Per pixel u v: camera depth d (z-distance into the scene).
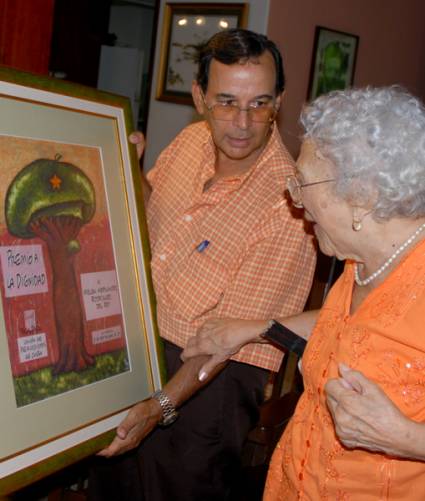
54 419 1.35
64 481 2.11
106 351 1.50
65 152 1.41
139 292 1.59
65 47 5.63
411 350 1.15
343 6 4.75
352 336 1.21
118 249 1.54
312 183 1.18
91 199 1.47
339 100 1.17
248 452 2.49
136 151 1.60
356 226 1.17
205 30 4.37
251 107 1.63
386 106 1.13
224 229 1.71
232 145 1.66
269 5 4.18
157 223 1.86
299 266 1.68
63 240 1.40
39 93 1.34
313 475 1.29
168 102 4.58
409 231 1.17
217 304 1.71
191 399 1.79
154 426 1.62
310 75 4.63
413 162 1.09
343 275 1.35
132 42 7.84
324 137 1.14
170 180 1.88
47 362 1.34
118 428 1.51
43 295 1.35
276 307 1.68
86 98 1.46
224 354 1.62
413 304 1.15
